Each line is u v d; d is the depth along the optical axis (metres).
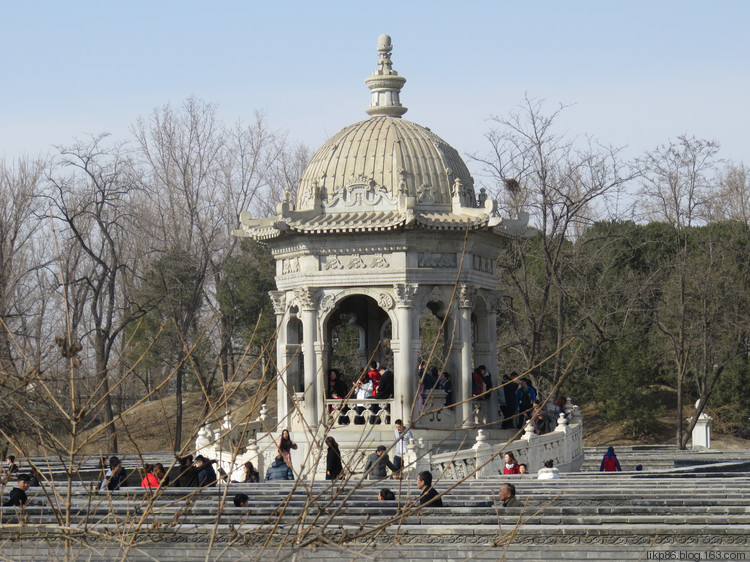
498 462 33.03
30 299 51.75
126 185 66.56
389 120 37.75
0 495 16.22
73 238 67.75
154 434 64.19
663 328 64.81
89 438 13.08
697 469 36.47
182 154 76.19
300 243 36.38
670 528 18.98
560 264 63.31
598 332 63.28
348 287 35.97
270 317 66.50
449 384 36.88
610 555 18.97
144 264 71.75
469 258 36.50
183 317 66.44
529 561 19.08
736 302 65.88
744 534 18.80
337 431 35.53
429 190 35.97
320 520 19.80
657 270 66.25
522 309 65.88
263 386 13.73
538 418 37.06
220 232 75.81
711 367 69.75
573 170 60.81
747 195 81.94
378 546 19.34
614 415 68.56
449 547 19.31
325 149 37.56
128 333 63.22
